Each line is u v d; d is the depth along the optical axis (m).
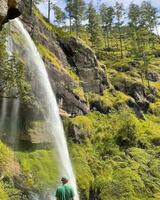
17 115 38.44
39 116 42.09
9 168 31.73
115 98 68.62
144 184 42.62
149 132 61.16
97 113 60.44
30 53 46.91
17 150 37.75
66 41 67.88
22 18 53.94
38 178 35.31
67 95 54.16
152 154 52.50
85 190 40.62
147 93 83.56
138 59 105.75
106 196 39.47
